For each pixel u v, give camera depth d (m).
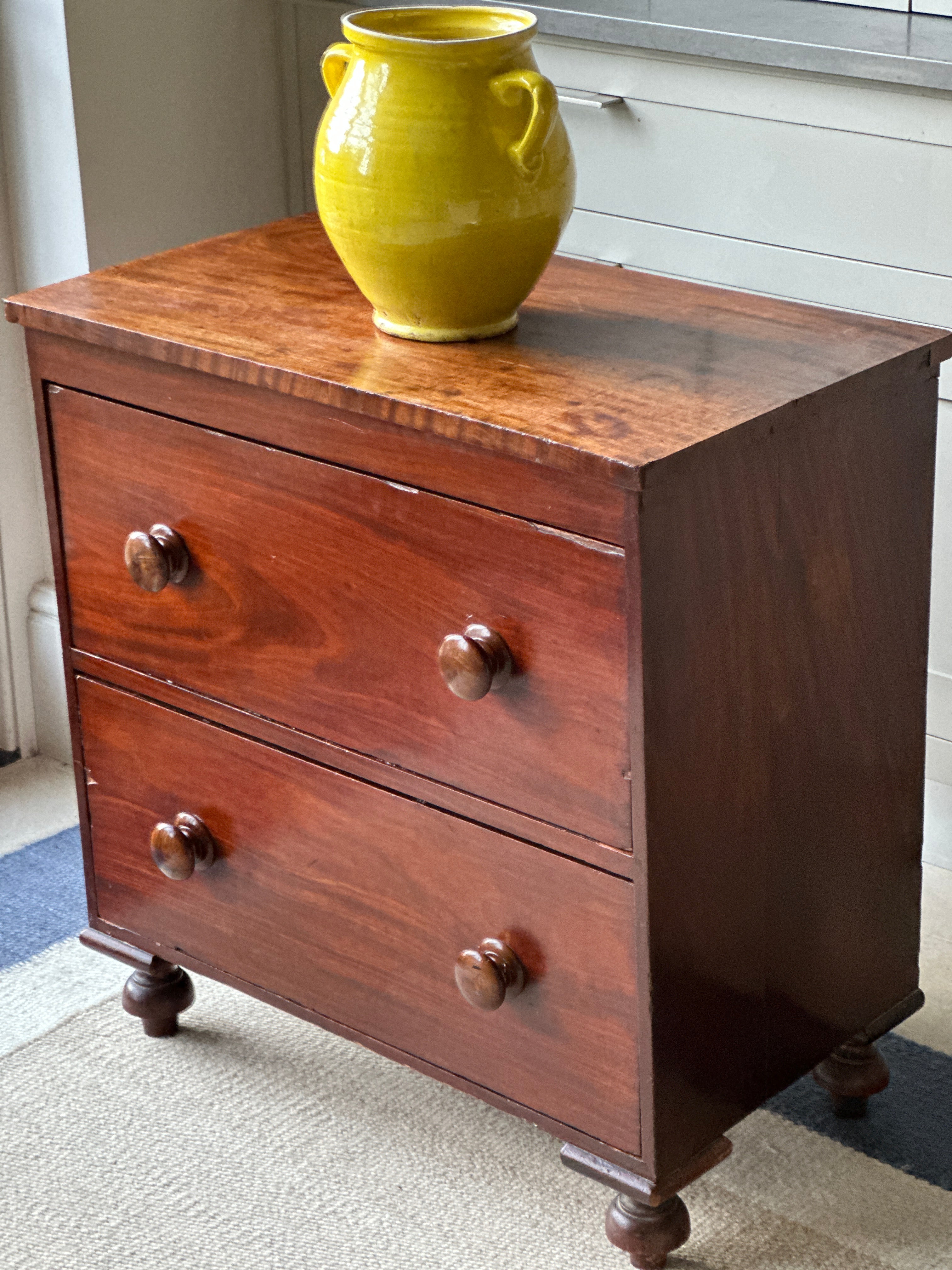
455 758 1.32
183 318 1.40
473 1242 1.45
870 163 1.67
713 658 1.23
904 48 1.62
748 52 1.67
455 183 1.25
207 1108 1.62
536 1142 1.57
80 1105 1.62
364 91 1.27
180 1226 1.48
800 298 1.78
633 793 1.21
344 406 1.26
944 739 1.88
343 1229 1.47
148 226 2.04
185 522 1.43
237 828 1.52
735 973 1.35
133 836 1.62
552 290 1.47
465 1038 1.42
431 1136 1.58
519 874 1.32
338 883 1.46
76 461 1.50
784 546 1.27
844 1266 1.41
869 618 1.39
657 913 1.25
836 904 1.46
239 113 2.11
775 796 1.34
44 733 2.25
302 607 1.38
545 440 1.15
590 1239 1.45
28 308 1.44
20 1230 1.48
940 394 1.75
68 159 1.94
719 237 1.81
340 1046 1.70
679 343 1.34
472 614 1.26
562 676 1.22
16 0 1.89
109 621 1.54
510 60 1.26
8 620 2.18
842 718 1.40
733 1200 1.49
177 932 1.63
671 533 1.16
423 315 1.32
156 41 1.98
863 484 1.33
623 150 1.84
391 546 1.29
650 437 1.15
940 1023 1.71
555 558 1.19
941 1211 1.47
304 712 1.42
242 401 1.34
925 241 1.67
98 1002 1.78
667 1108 1.32
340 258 1.34
